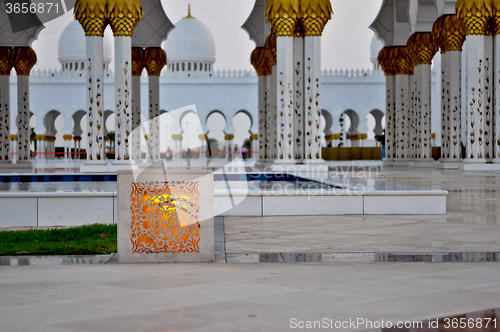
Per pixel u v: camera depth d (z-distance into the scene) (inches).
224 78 1590.8
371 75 1588.3
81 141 1729.8
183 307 114.9
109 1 552.1
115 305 116.7
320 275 146.3
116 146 567.8
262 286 133.6
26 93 815.1
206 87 1592.0
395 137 931.3
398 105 917.2
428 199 292.8
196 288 132.0
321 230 235.3
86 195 267.9
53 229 241.9
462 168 733.3
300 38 534.3
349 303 117.1
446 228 238.7
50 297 123.8
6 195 263.7
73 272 152.1
